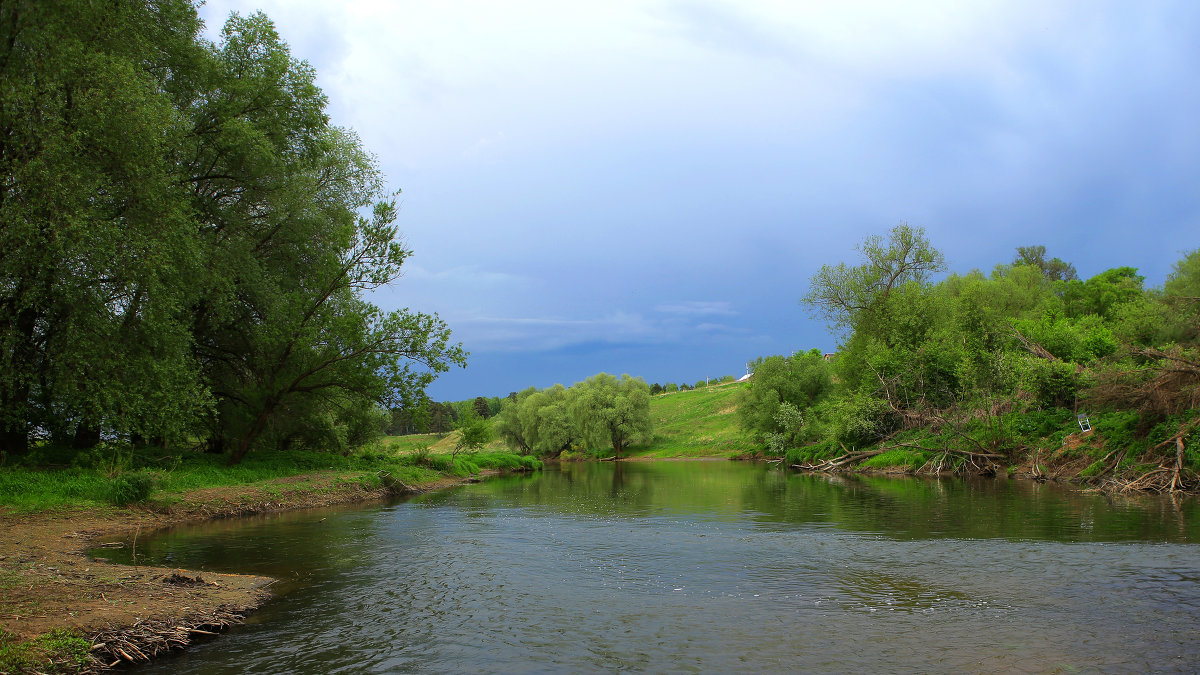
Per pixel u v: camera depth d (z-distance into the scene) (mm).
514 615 8969
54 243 17656
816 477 37312
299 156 29594
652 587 10445
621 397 85688
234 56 27594
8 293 18156
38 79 18797
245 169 26562
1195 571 10742
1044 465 29516
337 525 17656
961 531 15250
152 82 21469
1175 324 37469
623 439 86375
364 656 7434
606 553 13320
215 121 26156
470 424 46969
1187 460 22953
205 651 7602
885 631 8070
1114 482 24297
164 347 20719
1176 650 7285
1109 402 27906
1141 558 11750
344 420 41281
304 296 28797
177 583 10047
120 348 19625
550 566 12109
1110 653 7227
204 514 19094
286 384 28984
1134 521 16172
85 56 19125
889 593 9797
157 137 20016
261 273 27203
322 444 38625
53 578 9797
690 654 7395
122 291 19812
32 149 18328
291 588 10547
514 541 14906
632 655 7387
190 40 25016
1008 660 7066
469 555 13227
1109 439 27266
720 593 10000
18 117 18266
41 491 17594
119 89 19125
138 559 12555
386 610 9242
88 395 18812
